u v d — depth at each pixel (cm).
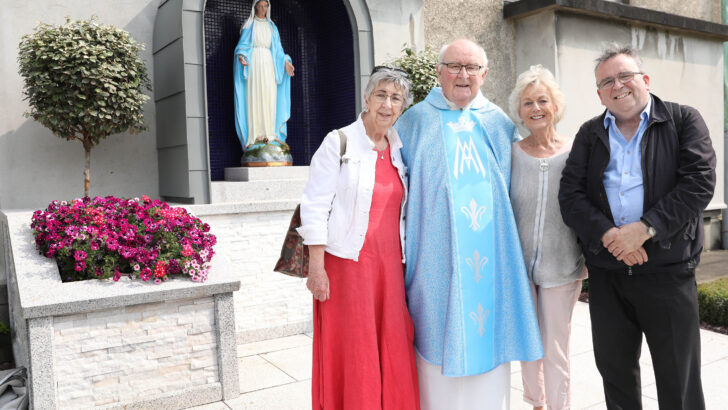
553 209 261
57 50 425
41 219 366
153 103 549
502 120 261
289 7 612
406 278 251
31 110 498
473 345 237
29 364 305
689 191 218
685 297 231
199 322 345
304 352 441
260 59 533
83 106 436
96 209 368
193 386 344
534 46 716
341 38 591
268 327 478
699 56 853
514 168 267
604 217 236
